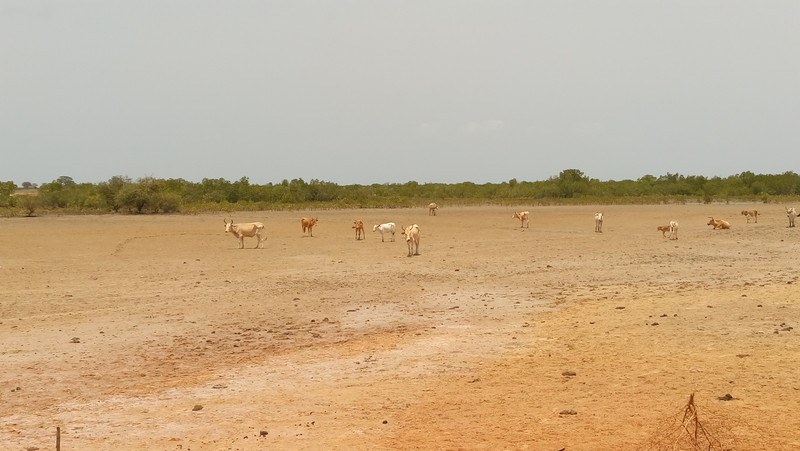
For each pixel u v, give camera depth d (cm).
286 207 7875
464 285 2209
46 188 9044
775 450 798
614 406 969
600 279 2270
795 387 1021
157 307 1892
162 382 1179
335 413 986
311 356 1340
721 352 1244
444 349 1362
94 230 4803
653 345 1318
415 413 972
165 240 3997
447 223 5256
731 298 1769
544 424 909
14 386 1164
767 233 3838
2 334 1570
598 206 8131
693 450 802
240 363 1297
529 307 1805
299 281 2339
